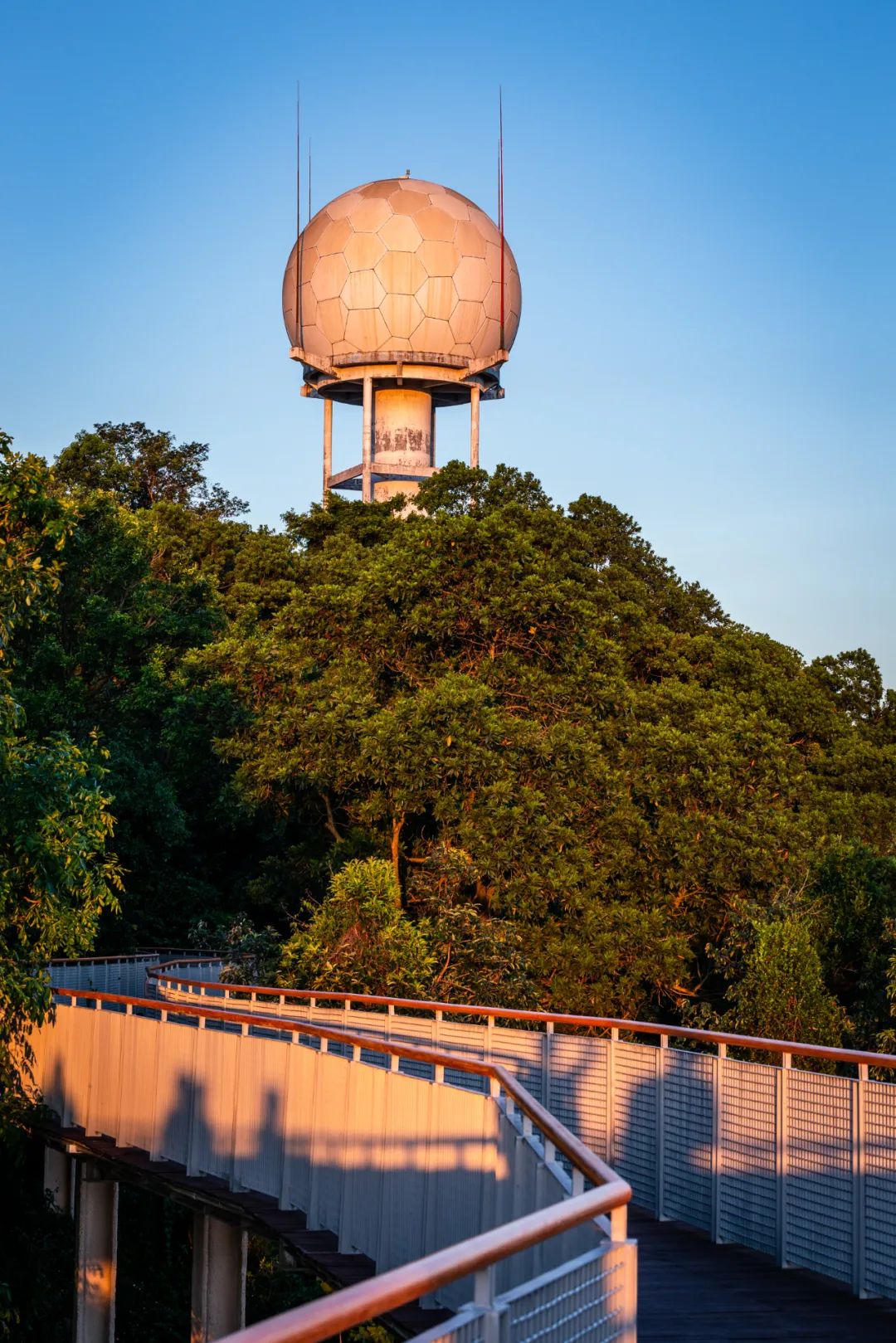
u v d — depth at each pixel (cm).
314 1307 322
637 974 3609
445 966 3103
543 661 3931
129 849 3762
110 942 3806
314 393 6203
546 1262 714
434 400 6278
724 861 3866
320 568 5300
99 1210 1880
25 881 1830
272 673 3919
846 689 6316
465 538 3850
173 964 2923
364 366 5828
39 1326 2138
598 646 3897
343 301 5766
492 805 3438
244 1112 1430
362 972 2848
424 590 3853
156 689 4016
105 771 1969
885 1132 979
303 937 2967
